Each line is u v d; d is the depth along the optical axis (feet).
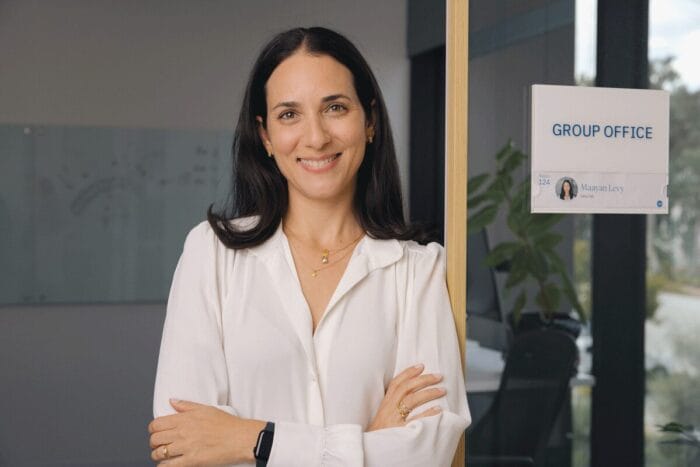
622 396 6.96
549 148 6.72
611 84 6.88
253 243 5.58
